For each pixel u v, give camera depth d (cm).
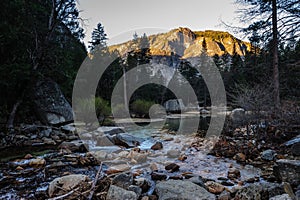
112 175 371
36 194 301
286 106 616
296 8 829
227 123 713
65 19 968
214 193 296
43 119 926
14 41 735
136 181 321
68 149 588
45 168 425
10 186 335
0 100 773
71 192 286
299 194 248
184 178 366
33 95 912
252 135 627
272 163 426
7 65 684
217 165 446
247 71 1099
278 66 959
